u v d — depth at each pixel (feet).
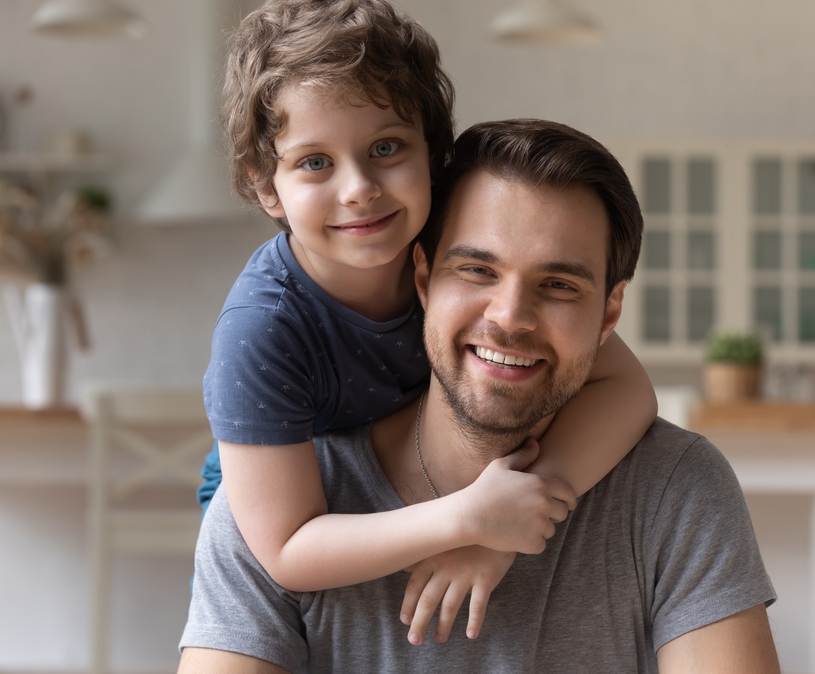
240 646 3.42
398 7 4.04
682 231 15.10
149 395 9.21
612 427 3.65
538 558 3.49
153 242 15.93
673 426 3.79
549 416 3.75
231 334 3.79
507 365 3.31
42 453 10.16
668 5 16.03
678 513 3.50
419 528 3.30
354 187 3.56
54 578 12.86
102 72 15.97
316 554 3.39
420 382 4.18
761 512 12.12
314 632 3.52
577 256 3.25
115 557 12.88
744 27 16.02
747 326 15.08
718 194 15.15
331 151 3.62
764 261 15.16
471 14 16.05
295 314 3.88
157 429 10.25
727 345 11.14
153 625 12.91
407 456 3.76
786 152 15.12
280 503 3.54
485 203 3.28
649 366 15.61
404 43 3.77
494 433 3.45
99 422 9.25
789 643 12.01
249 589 3.53
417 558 3.31
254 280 3.99
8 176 15.85
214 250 15.98
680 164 15.14
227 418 3.65
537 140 3.26
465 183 3.37
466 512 3.26
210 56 15.20
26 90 15.80
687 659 3.37
